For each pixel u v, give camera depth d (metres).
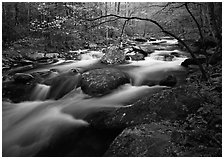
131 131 3.92
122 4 23.77
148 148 3.42
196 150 3.22
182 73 8.53
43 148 4.90
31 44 15.26
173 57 11.94
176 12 14.28
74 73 9.00
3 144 5.13
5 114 6.50
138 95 6.74
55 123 5.67
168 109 4.49
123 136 3.85
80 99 6.93
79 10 11.06
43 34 16.62
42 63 12.45
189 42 14.16
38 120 5.96
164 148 3.35
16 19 17.11
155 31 28.41
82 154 4.54
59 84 8.14
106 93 6.95
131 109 4.79
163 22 14.65
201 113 4.23
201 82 6.01
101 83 7.09
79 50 16.27
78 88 7.62
